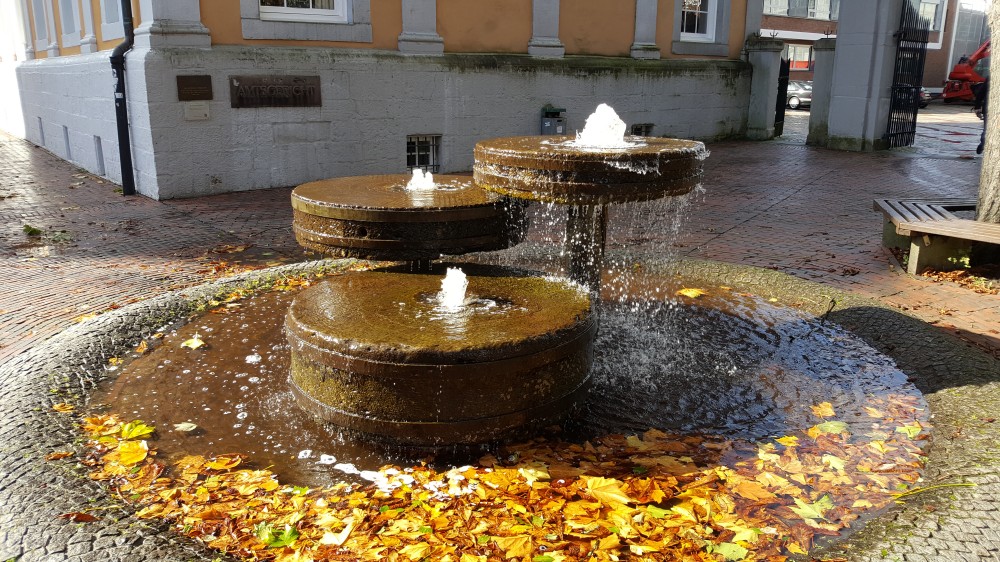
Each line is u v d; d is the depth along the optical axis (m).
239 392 4.14
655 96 16.38
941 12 40.97
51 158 15.75
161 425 3.74
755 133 18.62
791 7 37.66
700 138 17.80
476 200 4.61
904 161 14.50
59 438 3.47
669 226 8.87
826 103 17.00
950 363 4.37
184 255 7.65
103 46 12.50
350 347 3.32
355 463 3.41
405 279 4.44
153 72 10.12
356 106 12.08
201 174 10.84
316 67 11.53
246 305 5.65
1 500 2.88
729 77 17.94
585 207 4.81
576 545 2.75
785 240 8.15
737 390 4.23
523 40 14.16
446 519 2.92
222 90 10.73
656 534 2.83
